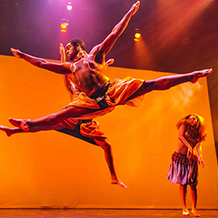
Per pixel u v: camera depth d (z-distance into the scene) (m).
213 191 4.69
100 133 2.42
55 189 4.04
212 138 4.96
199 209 4.52
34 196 3.94
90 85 2.02
